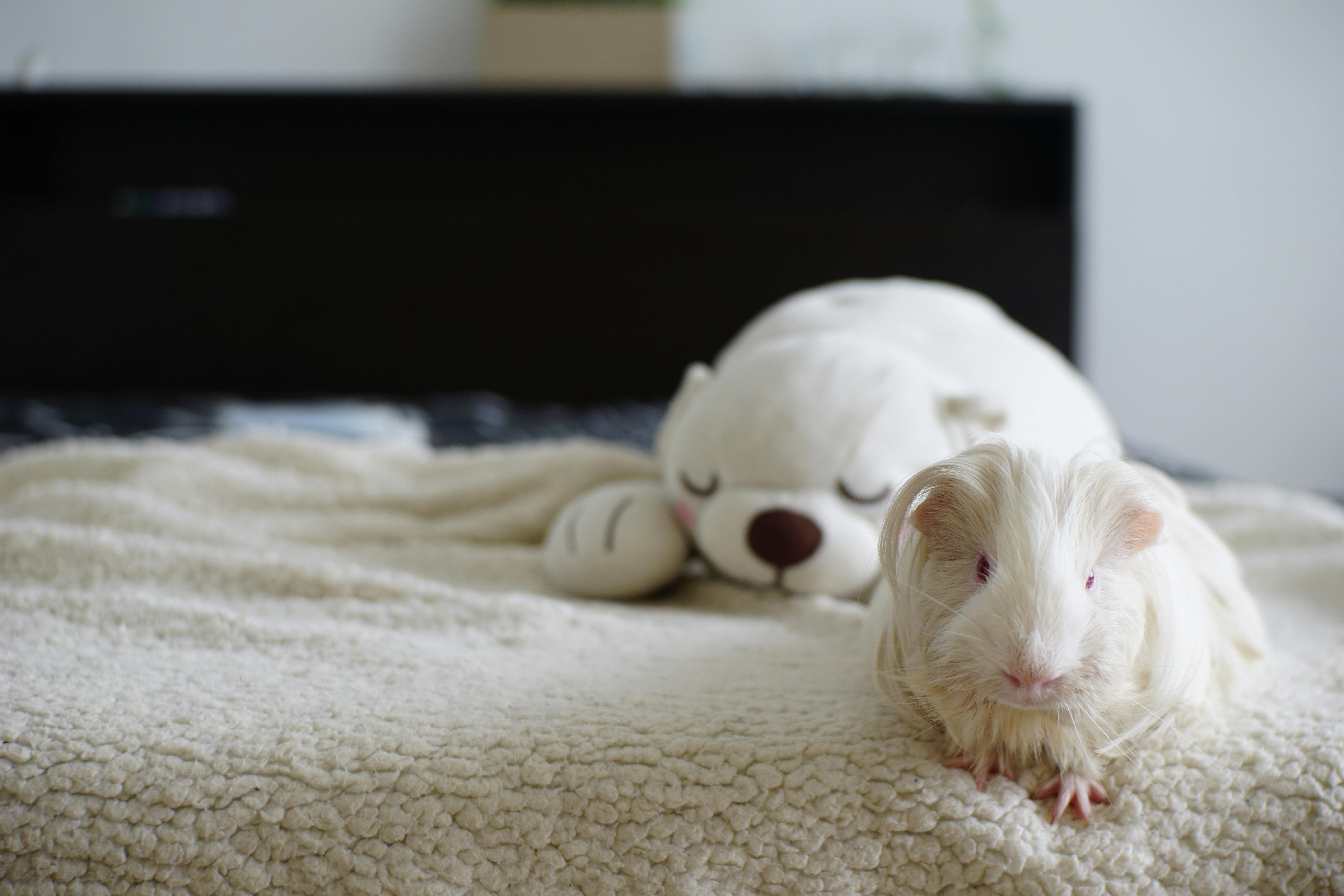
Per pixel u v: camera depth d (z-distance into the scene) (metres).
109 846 0.69
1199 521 0.78
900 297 1.06
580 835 0.69
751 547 0.88
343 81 2.72
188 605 0.85
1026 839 0.68
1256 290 2.76
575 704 0.74
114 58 2.71
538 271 2.55
